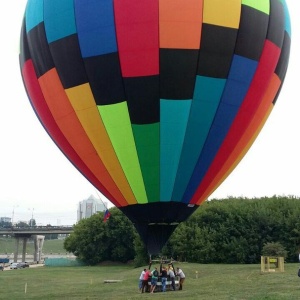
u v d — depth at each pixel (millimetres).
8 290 33125
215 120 16766
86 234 83062
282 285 23859
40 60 17422
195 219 61875
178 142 16703
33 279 45344
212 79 16203
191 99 16266
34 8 17719
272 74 17656
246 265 49000
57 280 43125
